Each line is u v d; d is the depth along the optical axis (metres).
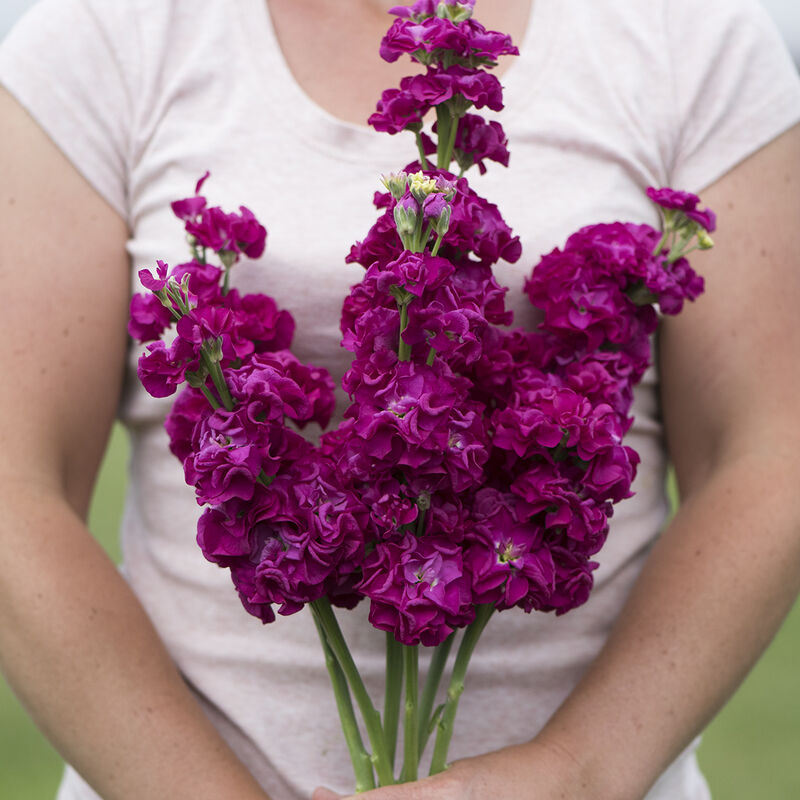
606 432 1.17
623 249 1.30
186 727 1.39
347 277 1.49
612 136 1.54
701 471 1.57
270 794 1.52
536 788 1.34
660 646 1.43
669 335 1.57
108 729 1.37
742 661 1.43
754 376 1.52
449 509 1.17
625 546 1.57
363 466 1.12
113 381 1.54
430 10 1.19
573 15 1.57
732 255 1.53
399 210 1.08
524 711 1.52
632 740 1.39
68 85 1.50
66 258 1.48
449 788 1.29
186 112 1.53
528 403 1.22
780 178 1.56
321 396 1.32
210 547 1.14
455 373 1.21
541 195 1.52
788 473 1.47
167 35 1.54
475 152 1.24
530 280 1.38
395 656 1.31
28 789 3.81
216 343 1.11
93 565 1.43
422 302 1.09
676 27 1.58
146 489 1.59
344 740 1.51
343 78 1.55
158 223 1.51
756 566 1.44
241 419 1.12
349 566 1.17
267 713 1.51
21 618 1.38
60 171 1.49
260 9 1.55
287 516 1.13
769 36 1.60
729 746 4.23
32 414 1.44
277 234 1.49
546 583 1.18
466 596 1.17
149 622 1.47
